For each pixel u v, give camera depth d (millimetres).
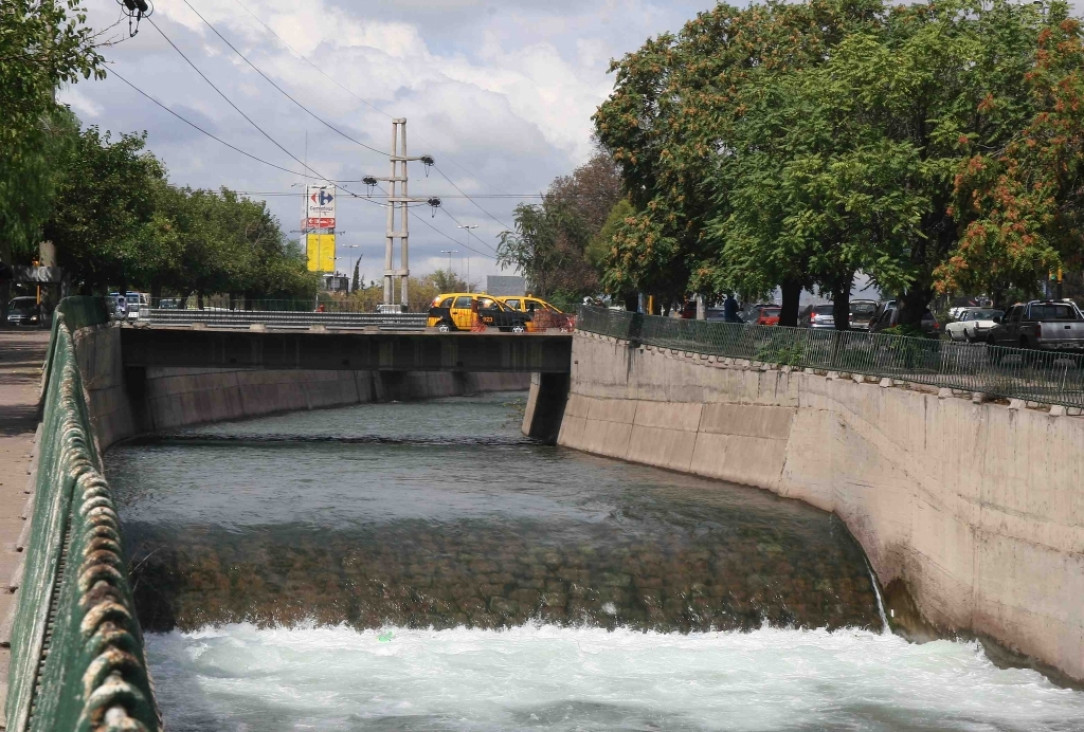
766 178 35656
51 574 9227
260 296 120188
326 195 128250
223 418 57281
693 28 47938
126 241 74312
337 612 22938
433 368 49562
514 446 48344
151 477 34031
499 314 61875
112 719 4406
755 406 35750
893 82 33312
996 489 22578
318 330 50500
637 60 46969
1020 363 22859
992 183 31297
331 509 28203
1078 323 44031
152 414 50031
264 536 25266
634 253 45781
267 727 17547
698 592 24781
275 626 22609
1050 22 34031
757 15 46938
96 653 5172
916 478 25625
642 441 42344
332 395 70438
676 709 19109
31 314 97188
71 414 12656
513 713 18609
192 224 98750
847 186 33562
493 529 26656
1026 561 21516
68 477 9547
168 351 47469
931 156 34312
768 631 24453
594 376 47500
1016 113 32531
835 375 31141
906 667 21891
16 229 51438
